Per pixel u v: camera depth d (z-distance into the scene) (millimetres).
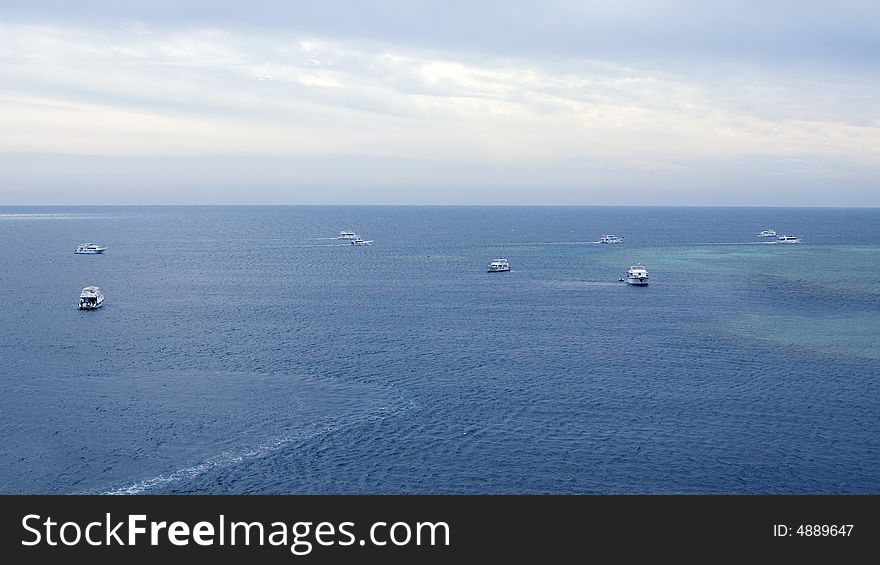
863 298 185625
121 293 193000
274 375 108625
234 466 75938
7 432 84000
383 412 91812
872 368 113625
